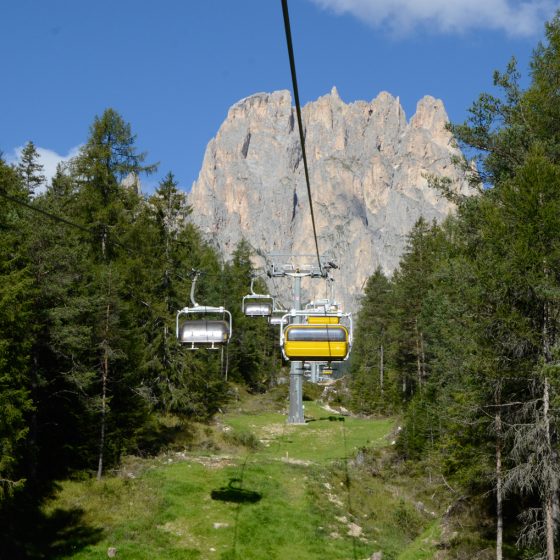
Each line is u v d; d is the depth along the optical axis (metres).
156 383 40.59
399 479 34.50
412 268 50.56
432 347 30.55
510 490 20.38
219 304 66.44
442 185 22.70
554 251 16.94
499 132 20.95
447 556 22.62
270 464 34.41
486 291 18.20
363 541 26.19
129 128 41.28
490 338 18.66
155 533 25.17
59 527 24.80
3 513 23.95
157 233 42.19
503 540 22.06
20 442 26.34
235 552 24.27
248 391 67.62
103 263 36.50
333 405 68.81
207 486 30.28
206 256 71.12
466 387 21.47
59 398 29.67
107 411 31.16
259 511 27.94
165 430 38.88
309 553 24.70
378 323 74.25
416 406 36.53
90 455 30.06
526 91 20.83
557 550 17.28
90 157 39.88
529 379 17.95
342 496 30.91
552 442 17.12
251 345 69.75
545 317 17.66
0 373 21.69
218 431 42.38
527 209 17.34
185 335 19.28
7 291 21.75
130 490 28.78
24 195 28.03
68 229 31.19
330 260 40.44
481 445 21.62
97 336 30.50
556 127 20.36
